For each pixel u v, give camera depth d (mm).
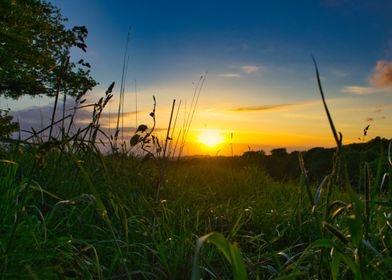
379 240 2432
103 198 3432
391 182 1869
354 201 1213
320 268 1916
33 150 3580
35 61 17141
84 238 2779
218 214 3838
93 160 3824
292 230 3217
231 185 5895
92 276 2131
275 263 2664
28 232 2234
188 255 2395
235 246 1010
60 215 2961
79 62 4117
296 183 6750
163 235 2863
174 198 4227
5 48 16812
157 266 2500
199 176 6328
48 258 2088
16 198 2520
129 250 2633
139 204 3504
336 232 1317
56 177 3373
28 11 17000
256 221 3654
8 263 1967
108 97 3465
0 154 3697
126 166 4293
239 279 1013
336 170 1647
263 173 7172
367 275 1424
